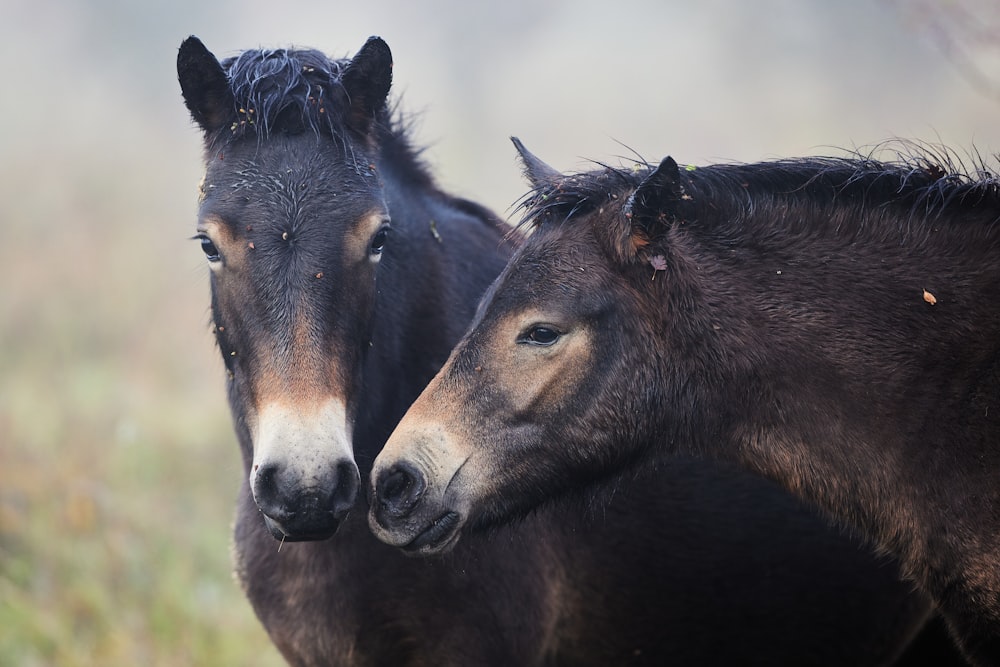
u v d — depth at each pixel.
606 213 6.79
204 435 15.62
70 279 22.97
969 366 6.55
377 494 6.64
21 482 13.21
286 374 6.41
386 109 7.89
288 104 6.83
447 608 7.36
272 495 6.30
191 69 7.09
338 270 6.59
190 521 13.20
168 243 26.70
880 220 6.88
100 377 18.45
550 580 7.84
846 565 8.42
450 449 6.64
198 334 20.55
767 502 8.34
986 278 6.65
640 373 6.76
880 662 8.78
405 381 7.60
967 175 7.06
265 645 11.06
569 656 8.36
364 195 6.77
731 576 8.34
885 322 6.71
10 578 11.82
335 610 7.40
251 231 6.57
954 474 6.49
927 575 6.66
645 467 7.19
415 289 7.65
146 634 10.88
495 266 8.28
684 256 6.86
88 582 11.61
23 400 17.11
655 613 8.34
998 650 6.48
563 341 6.66
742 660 8.62
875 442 6.68
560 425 6.75
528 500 6.88
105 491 13.05
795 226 6.93
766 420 6.87
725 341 6.80
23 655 10.76
